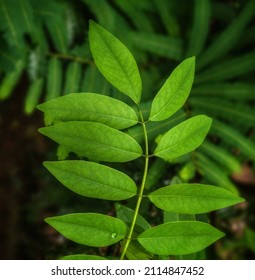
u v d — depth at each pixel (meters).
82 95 0.34
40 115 1.15
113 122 0.34
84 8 0.71
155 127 0.51
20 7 0.61
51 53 0.68
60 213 0.73
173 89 0.34
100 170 0.34
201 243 0.34
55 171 0.33
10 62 0.64
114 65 0.34
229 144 0.67
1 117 1.14
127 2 0.73
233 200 0.34
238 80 0.75
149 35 0.72
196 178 0.63
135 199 0.48
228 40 0.71
